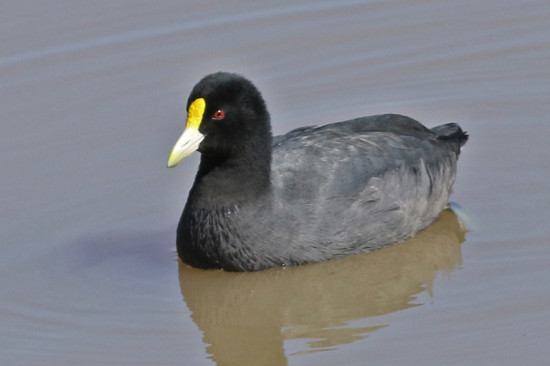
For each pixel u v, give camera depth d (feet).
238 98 44.73
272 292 45.44
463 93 61.21
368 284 45.42
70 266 48.06
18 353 41.19
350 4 69.77
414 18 68.18
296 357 39.96
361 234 46.73
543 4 68.69
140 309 44.37
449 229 49.55
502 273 45.16
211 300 44.96
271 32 66.59
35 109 60.29
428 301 43.57
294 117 59.36
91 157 56.49
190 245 46.52
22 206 52.70
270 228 45.32
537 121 57.98
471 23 67.41
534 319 41.19
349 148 47.70
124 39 65.77
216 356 40.78
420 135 50.44
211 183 45.73
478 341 39.99
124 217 52.03
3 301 45.27
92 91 61.67
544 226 48.65
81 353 41.04
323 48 65.41
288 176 46.34
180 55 64.23
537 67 62.90
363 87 61.98
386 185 47.24
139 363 40.27
